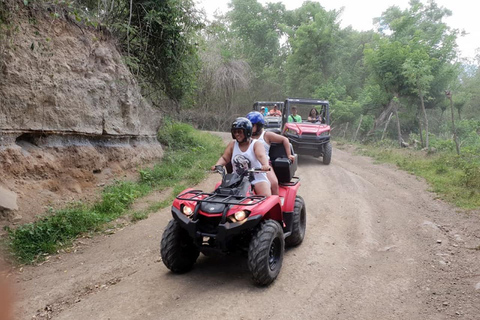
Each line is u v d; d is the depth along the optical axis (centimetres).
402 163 1391
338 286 448
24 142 745
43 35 764
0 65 673
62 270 512
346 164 1427
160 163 1110
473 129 2670
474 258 534
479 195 880
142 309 394
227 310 386
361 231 651
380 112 3012
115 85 944
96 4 1009
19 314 398
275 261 459
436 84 2514
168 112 1493
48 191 735
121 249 582
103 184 862
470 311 391
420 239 622
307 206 810
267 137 575
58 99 781
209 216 433
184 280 460
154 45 1168
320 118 1441
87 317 384
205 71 2703
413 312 393
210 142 1593
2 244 557
